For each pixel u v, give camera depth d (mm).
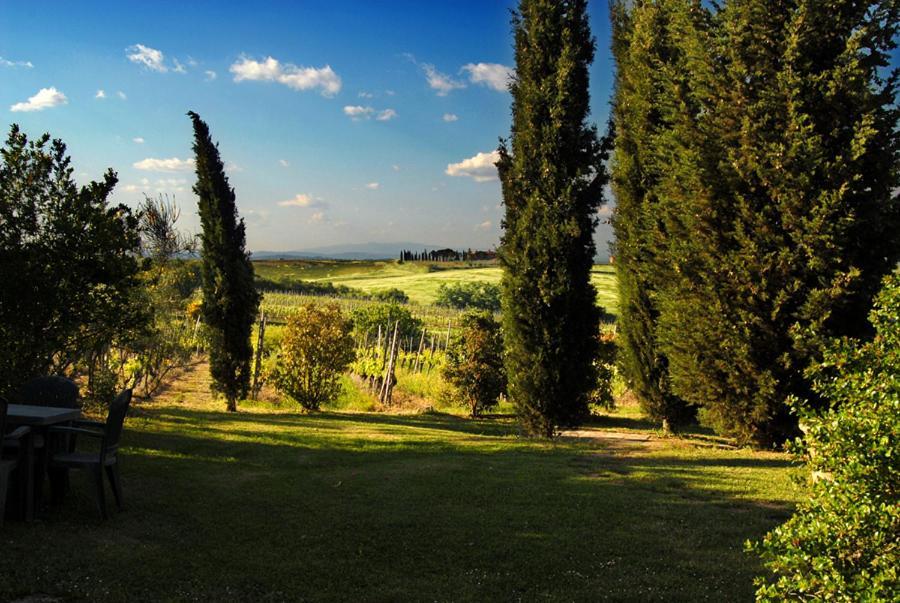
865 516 3016
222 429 12961
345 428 15133
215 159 19969
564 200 13594
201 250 19719
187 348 19859
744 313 10211
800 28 10109
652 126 14922
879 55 9875
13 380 7930
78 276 8250
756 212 10398
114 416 6121
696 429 17078
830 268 9719
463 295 83625
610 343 19703
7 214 7949
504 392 21859
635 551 5812
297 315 21312
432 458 10734
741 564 5473
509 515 6922
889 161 9555
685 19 11320
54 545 5191
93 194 8344
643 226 14867
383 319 38438
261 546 5664
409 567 5316
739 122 10617
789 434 10680
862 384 3402
